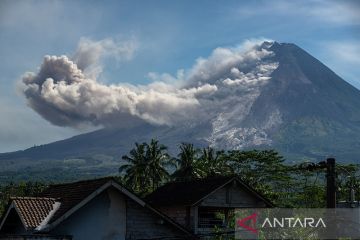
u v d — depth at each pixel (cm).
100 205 3125
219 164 8850
